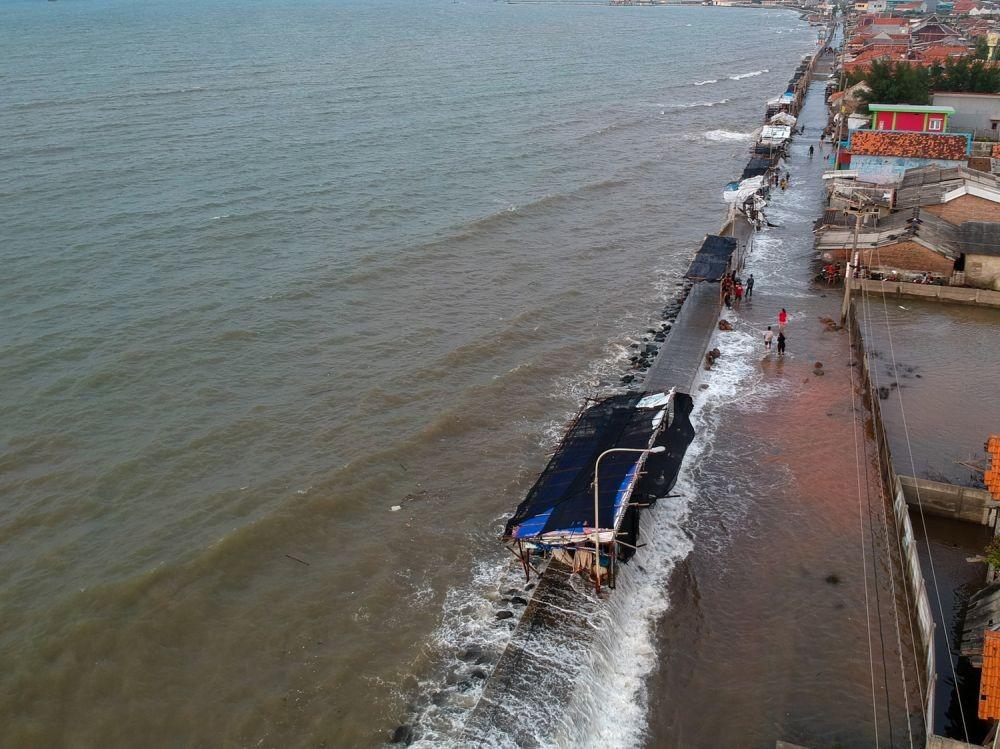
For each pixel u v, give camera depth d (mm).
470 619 28828
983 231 54875
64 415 39844
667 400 35750
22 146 86562
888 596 29266
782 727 24422
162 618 28359
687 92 143125
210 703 25359
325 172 81500
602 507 28938
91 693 25578
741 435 39719
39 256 58062
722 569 31078
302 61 165000
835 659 26703
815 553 31625
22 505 33688
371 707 25312
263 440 38562
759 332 50750
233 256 59562
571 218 72062
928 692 24172
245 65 156375
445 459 38000
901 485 33125
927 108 78938
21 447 37312
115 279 54938
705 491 35688
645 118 116938
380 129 100875
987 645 21875
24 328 47875
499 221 69250
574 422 36531
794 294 56531
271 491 34875
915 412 41125
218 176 78688
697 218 73188
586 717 24688
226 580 30281
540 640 27062
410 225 67625
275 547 32031
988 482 30031
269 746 24031
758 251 65500
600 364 46812
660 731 24625
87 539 31938
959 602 29062
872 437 39000
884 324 51156
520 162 89000
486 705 24703
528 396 43344
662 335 50344
